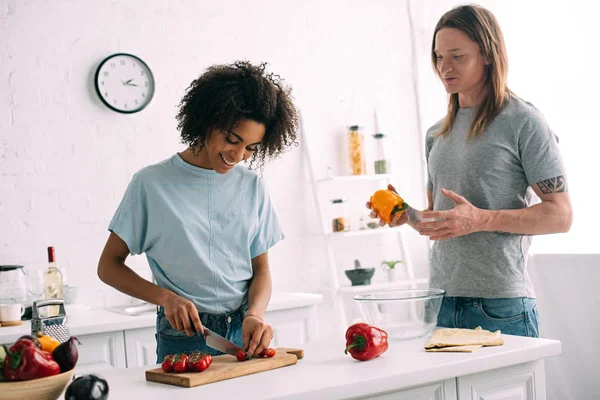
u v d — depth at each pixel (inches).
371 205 86.0
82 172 145.6
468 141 90.5
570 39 157.4
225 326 78.4
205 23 160.1
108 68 147.6
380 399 62.6
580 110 155.6
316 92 174.4
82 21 146.6
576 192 156.6
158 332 79.0
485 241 87.3
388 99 185.2
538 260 150.3
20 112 140.4
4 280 127.1
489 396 69.1
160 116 154.1
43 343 56.1
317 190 170.6
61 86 144.2
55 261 137.8
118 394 60.0
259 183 82.7
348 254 178.1
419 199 188.5
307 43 173.9
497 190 88.4
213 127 71.4
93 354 118.7
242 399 55.4
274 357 68.7
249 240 80.9
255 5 167.0
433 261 94.3
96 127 147.3
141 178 76.7
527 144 86.4
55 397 53.1
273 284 166.1
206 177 78.3
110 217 147.9
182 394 58.5
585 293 141.7
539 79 164.4
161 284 79.1
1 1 139.3
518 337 75.8
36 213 140.9
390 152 184.7
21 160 140.1
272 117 72.6
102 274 76.1
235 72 72.9
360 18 182.1
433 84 191.8
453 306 90.2
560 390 147.5
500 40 88.4
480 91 90.8
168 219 75.7
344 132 177.6
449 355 67.7
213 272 77.5
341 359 69.7
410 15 188.9
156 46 154.2
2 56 139.3
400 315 75.2
